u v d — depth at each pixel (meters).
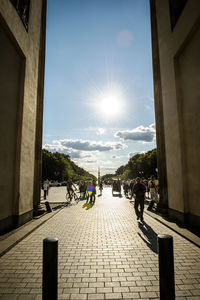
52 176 67.38
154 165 66.31
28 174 8.31
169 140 8.99
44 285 2.38
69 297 3.07
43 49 11.36
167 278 2.49
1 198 6.34
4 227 6.46
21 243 5.58
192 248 5.10
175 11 8.50
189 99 7.61
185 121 7.91
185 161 7.80
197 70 7.04
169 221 7.97
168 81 9.11
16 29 7.28
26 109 8.20
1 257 4.61
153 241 5.72
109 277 3.69
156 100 10.78
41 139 10.62
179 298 3.02
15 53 7.62
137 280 3.58
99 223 7.94
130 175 86.31
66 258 4.54
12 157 7.23
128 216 9.38
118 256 4.66
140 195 8.31
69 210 11.20
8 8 6.62
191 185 7.38
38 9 10.11
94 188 14.83
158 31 10.41
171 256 2.54
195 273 3.81
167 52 9.25
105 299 3.02
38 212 9.61
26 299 3.01
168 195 8.98
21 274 3.81
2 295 3.11
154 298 3.04
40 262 4.35
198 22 6.78
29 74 8.60
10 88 7.18
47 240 2.46
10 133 7.12
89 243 5.56
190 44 7.52
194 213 7.11
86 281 3.55
